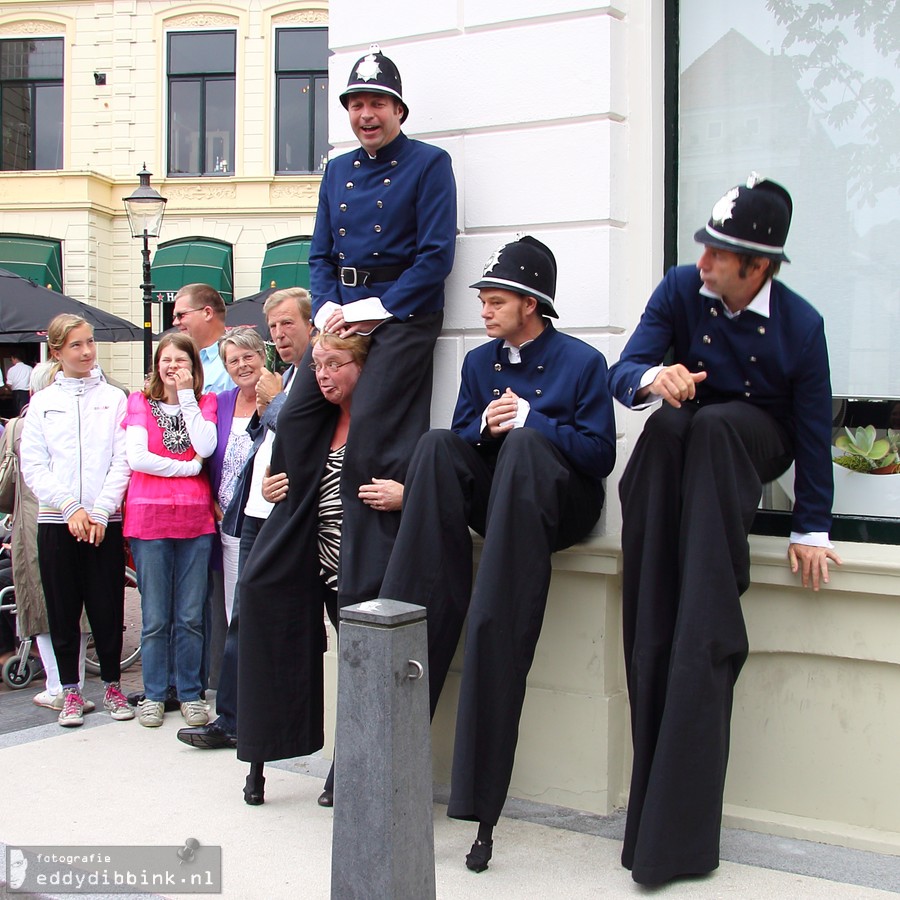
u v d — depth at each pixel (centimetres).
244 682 359
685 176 384
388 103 370
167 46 2038
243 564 426
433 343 377
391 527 349
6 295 1005
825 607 326
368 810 245
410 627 247
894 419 359
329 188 392
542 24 376
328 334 361
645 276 373
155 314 2012
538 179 378
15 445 523
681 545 293
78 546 480
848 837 321
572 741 356
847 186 366
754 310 302
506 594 304
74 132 2059
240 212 2020
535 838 331
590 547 348
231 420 485
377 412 354
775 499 358
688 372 290
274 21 2002
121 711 480
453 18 392
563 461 323
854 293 366
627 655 312
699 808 288
